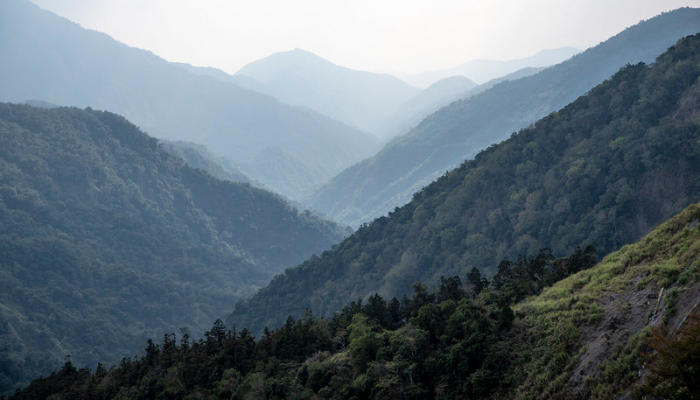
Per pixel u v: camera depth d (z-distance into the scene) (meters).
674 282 34.09
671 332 28.80
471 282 73.94
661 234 43.12
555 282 55.94
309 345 66.75
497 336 42.94
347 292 173.88
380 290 161.50
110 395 74.06
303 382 57.19
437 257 154.88
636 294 36.34
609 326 34.66
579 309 39.53
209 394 62.31
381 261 175.00
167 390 65.06
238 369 66.38
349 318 77.38
